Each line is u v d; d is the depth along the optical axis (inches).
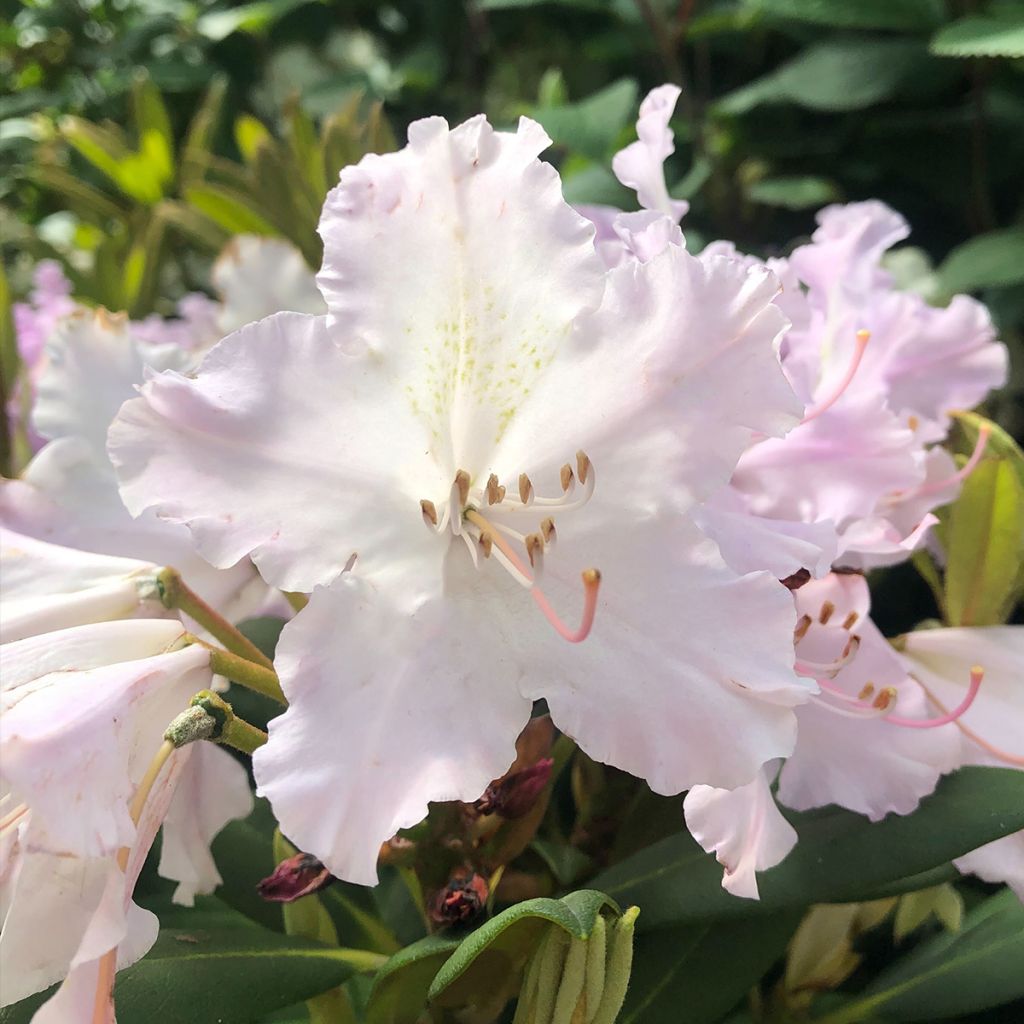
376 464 6.1
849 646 7.1
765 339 5.9
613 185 14.7
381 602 6.0
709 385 6.0
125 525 8.0
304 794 5.6
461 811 7.0
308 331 5.9
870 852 7.1
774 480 7.4
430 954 6.6
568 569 6.3
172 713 6.3
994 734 7.7
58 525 8.1
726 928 8.0
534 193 5.9
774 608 6.0
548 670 6.1
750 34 18.2
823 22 15.2
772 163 17.1
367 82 19.8
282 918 8.3
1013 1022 9.4
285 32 21.5
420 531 6.3
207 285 18.9
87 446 8.3
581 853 8.4
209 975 6.8
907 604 13.0
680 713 5.9
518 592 6.3
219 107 19.1
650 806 8.6
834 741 7.2
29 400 12.2
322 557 6.0
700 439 6.1
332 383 5.9
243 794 7.6
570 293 6.0
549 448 6.4
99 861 5.7
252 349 5.8
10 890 5.8
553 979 5.9
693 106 16.8
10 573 7.0
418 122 5.9
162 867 7.2
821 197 15.6
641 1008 7.8
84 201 18.4
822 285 9.0
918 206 17.1
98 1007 5.5
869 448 7.3
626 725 6.0
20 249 21.4
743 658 6.0
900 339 8.5
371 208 5.9
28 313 14.6
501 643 6.2
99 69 23.6
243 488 5.8
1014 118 15.9
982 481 8.2
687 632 6.0
